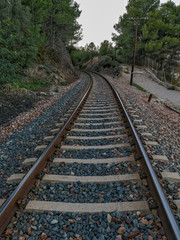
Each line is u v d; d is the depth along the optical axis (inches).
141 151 123.9
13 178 118.1
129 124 182.5
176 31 1133.7
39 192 104.3
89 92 429.4
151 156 130.8
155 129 200.2
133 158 131.3
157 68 1477.6
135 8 1181.7
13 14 466.6
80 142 166.9
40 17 657.6
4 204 84.1
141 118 231.1
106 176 114.7
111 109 268.5
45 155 130.0
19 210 90.8
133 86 776.9
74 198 100.1
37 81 534.0
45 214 90.1
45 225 84.2
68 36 1078.4
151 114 271.6
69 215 88.8
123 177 112.3
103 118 230.2
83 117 243.0
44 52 728.3
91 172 121.9
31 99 371.6
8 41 304.3
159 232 76.8
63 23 894.4
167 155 142.4
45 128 219.3
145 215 86.2
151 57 1306.6
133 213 87.5
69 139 172.9
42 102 360.5
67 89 536.1
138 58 1496.1
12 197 88.5
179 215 85.4
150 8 1263.5
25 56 403.5
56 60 846.5
